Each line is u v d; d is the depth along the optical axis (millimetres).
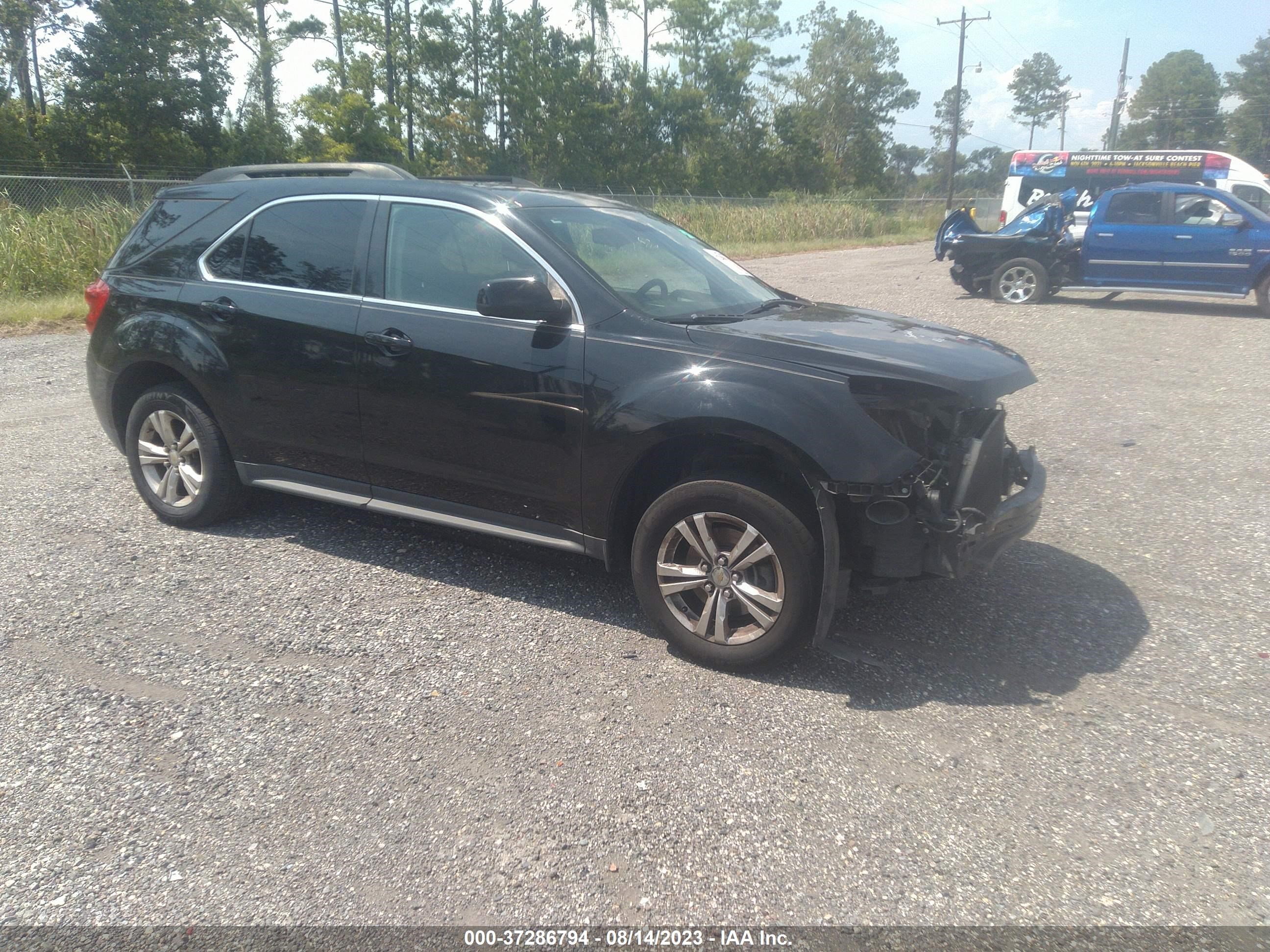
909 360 3611
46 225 14414
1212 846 2721
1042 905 2494
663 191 56906
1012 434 7156
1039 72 108188
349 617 4121
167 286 4969
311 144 44375
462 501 4270
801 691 3566
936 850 2701
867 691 3568
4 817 2814
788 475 3652
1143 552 4945
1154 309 14297
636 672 3699
